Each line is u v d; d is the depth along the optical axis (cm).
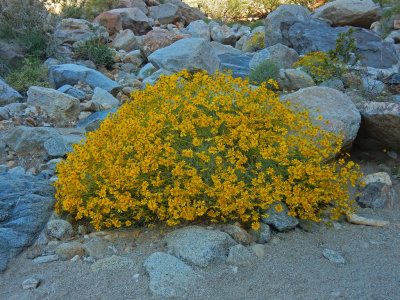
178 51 862
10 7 1113
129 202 339
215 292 280
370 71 829
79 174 373
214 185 344
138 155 351
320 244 343
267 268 305
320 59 790
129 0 1597
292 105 508
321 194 374
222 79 439
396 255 318
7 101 720
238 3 1959
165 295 276
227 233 342
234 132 361
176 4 1689
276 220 358
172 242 333
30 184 421
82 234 371
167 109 382
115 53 1095
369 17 1339
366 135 525
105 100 739
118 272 309
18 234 358
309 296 270
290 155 382
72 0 1359
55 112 677
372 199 418
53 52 1028
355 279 286
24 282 300
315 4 1853
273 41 1191
